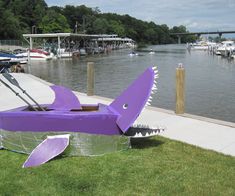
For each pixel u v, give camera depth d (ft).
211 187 16.67
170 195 15.96
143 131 21.95
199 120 29.04
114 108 21.61
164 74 118.83
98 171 18.45
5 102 37.70
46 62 179.93
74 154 20.42
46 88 48.49
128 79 104.37
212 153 21.15
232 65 161.07
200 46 350.02
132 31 536.83
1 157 20.63
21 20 400.26
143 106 20.01
